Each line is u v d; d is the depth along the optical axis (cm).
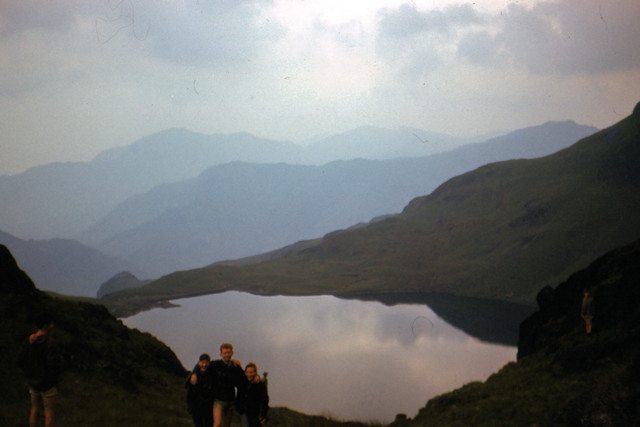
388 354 10519
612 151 19525
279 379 8850
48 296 2692
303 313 15762
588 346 1983
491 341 11100
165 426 1438
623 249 2822
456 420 1761
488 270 18125
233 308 17025
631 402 1313
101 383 1933
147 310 17025
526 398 1741
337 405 7156
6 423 1071
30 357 894
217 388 918
